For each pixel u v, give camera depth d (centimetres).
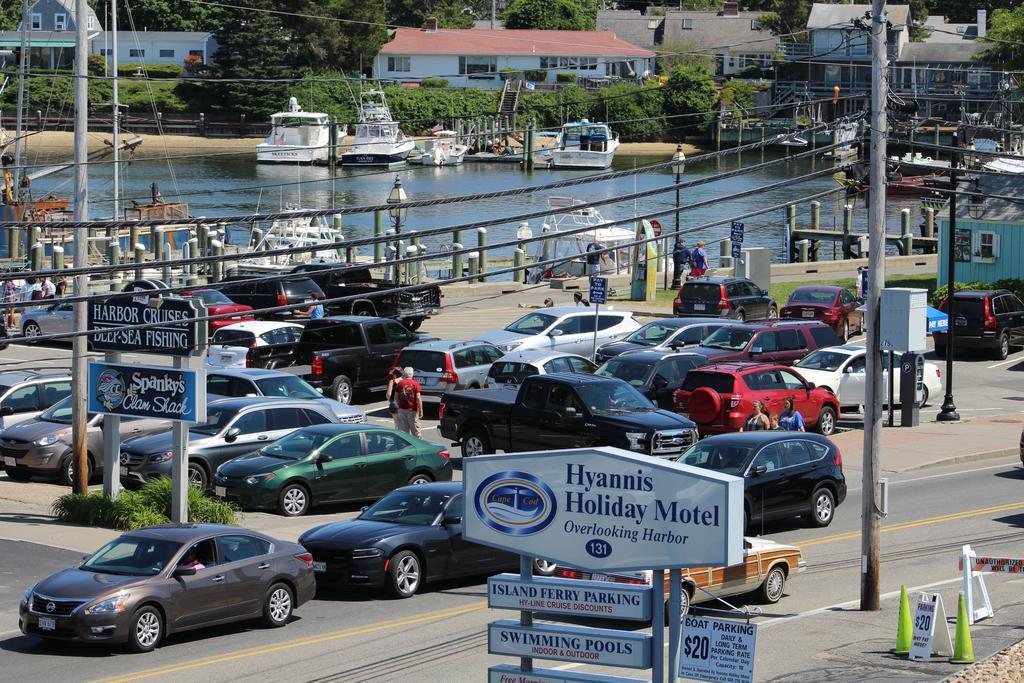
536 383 5981
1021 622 3891
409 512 4472
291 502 5319
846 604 4166
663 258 12912
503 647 2667
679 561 2530
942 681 3216
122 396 5031
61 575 3712
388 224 17300
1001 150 14888
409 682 3325
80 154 5253
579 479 2627
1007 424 7494
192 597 3703
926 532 5203
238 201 18662
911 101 4153
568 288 11812
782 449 5206
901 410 7469
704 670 2602
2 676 3369
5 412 6400
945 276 10950
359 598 4328
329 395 7444
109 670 3431
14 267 10769
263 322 8119
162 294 5500
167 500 5116
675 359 6994
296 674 3397
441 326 9925
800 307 9456
